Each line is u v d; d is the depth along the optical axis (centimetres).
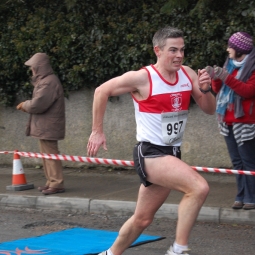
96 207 1466
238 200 1320
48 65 1572
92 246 1124
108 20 1911
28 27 2030
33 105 1541
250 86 1231
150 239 1177
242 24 1677
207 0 1675
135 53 1827
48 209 1526
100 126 866
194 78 879
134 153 867
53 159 1572
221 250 1112
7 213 1503
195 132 1842
